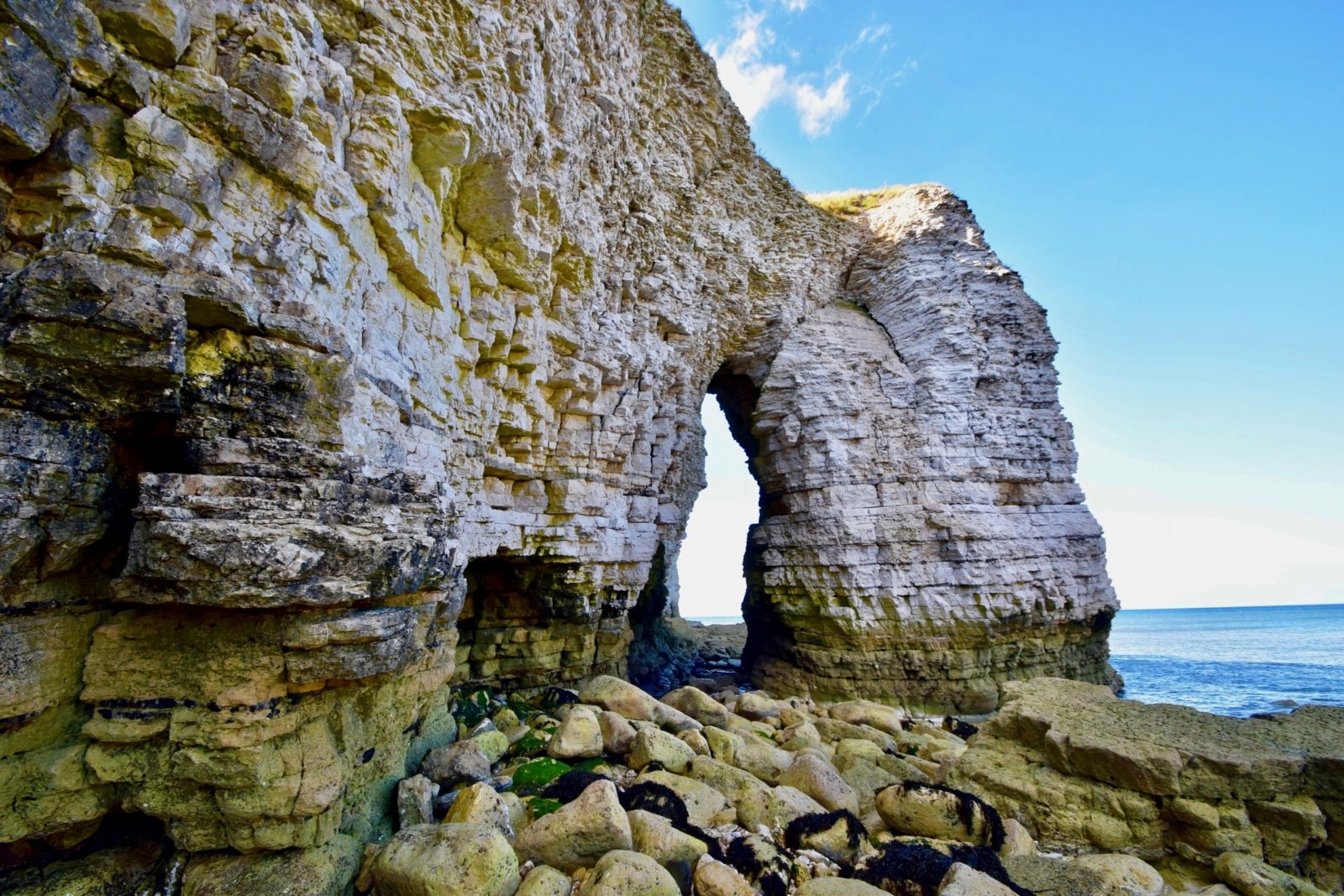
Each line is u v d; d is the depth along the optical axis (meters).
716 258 19.94
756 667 22.78
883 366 22.12
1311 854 8.28
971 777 10.40
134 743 4.92
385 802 6.98
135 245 4.70
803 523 21.36
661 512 19.70
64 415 4.50
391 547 5.72
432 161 8.68
